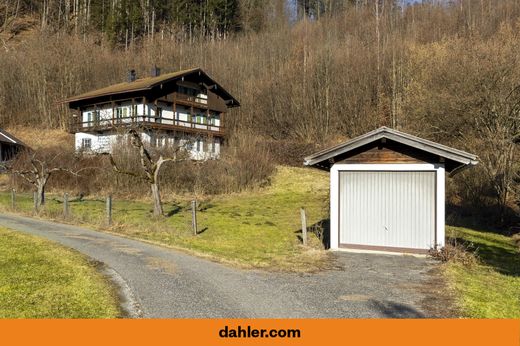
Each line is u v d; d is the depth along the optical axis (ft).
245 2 245.24
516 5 151.02
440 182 39.70
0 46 226.79
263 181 108.27
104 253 37.37
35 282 27.20
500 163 69.46
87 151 105.40
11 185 101.50
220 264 34.58
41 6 260.01
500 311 23.04
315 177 116.16
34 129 171.01
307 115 153.48
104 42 222.89
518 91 75.31
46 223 56.44
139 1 240.53
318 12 231.50
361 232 42.55
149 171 65.36
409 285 28.32
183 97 134.10
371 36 178.60
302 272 32.30
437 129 93.15
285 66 175.94
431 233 40.01
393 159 41.37
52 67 181.37
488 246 48.91
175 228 54.90
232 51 201.16
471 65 89.76
